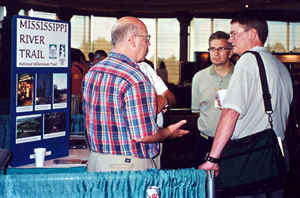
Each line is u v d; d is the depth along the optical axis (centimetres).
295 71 1136
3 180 167
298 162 514
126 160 198
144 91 190
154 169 180
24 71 264
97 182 169
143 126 189
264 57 216
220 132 204
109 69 199
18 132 262
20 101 262
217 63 351
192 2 1611
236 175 204
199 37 1730
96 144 202
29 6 1472
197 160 368
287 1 1488
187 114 916
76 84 601
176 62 1752
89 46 1697
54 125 283
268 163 203
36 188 168
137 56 206
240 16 227
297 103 498
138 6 1634
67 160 273
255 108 208
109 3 1616
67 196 169
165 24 1733
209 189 177
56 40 284
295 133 508
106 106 196
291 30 1662
